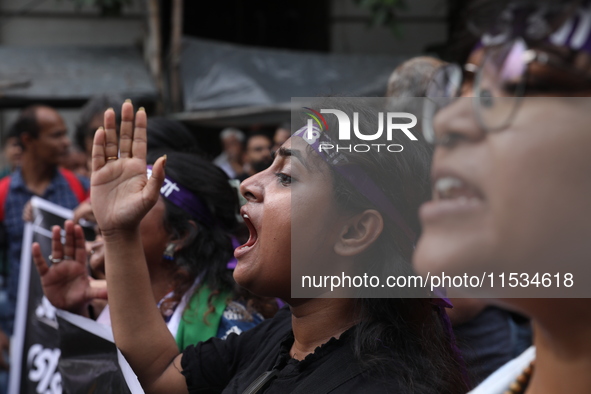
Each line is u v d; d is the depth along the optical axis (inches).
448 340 39.8
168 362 49.6
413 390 33.2
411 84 56.1
